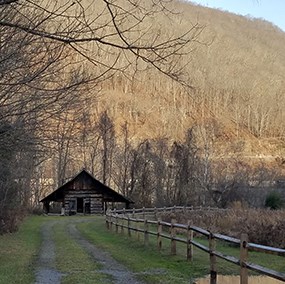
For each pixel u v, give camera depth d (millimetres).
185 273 13781
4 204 30234
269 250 8578
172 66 5906
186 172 56969
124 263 16062
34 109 9500
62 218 50250
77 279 12961
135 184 61375
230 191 55219
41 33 5766
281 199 50219
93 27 5840
